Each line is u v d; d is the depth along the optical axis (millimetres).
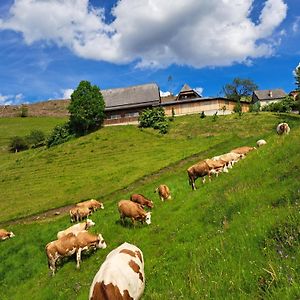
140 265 10633
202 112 85562
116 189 43219
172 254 13656
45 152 74062
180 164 48000
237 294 8086
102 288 8969
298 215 10219
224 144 54344
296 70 87062
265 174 17812
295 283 7133
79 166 59750
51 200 44531
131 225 22516
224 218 15070
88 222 25734
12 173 62844
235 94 133500
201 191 22031
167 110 95000
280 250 9055
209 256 10938
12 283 23375
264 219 11305
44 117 147875
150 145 65750
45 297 17141
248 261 9281
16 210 43219
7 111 165625
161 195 27094
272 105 100688
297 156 17719
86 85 85812
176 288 9938
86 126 84438
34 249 27359
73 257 21312
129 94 103750
